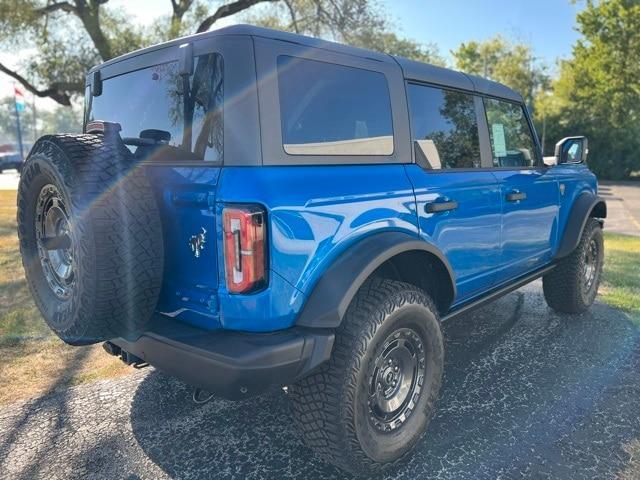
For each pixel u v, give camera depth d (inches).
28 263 100.9
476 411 122.8
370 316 91.4
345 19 590.2
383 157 104.0
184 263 88.0
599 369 145.3
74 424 118.8
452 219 117.3
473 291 135.0
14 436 113.9
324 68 94.2
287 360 81.5
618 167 1193.4
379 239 95.0
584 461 103.6
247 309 81.0
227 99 82.5
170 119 94.4
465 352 157.8
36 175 92.3
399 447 99.2
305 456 106.3
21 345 165.6
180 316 91.2
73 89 592.7
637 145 1159.6
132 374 145.2
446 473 100.1
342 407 88.9
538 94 1579.7
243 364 78.3
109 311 83.6
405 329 99.3
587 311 196.5
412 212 105.3
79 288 82.6
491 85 143.6
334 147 94.3
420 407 104.8
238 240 78.7
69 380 141.4
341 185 91.0
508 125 151.3
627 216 518.6
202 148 86.6
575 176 181.8
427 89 119.3
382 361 96.9
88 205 79.9
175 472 101.3
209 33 86.4
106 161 84.9
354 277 87.0
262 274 80.2
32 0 546.3
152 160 96.0
